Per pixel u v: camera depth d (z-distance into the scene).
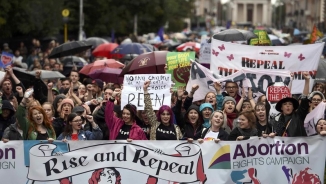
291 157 10.11
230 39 17.09
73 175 9.96
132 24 54.41
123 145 9.98
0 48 36.53
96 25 49.03
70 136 10.53
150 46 25.33
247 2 171.88
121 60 25.45
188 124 11.17
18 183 9.94
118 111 11.56
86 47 22.95
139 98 11.28
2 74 13.83
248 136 10.24
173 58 13.98
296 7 129.00
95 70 17.45
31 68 22.97
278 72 13.05
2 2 32.72
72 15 46.97
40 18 35.88
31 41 37.62
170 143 10.00
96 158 9.98
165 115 10.59
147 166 10.00
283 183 10.13
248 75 13.06
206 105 11.07
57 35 46.12
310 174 10.13
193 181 10.04
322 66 15.15
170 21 70.88
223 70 13.44
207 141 10.00
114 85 14.53
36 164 9.93
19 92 12.98
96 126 10.65
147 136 11.08
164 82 11.33
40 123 10.45
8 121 11.84
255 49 13.37
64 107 11.41
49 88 13.64
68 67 22.52
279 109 10.91
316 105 12.01
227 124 11.58
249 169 10.08
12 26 34.94
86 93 14.65
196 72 12.78
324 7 89.00
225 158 10.03
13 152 9.90
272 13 160.62
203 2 161.38
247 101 11.91
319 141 10.10
